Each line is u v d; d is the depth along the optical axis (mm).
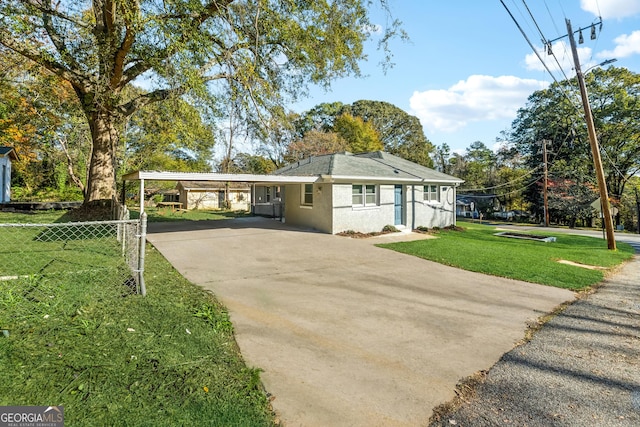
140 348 3285
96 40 10672
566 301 6301
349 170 13539
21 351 3002
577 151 34188
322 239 11461
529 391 3180
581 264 10195
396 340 4191
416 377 3338
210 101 11648
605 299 6523
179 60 9898
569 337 4586
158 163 31672
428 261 9164
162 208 25719
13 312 3770
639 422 2729
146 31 10008
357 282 6793
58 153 26812
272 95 12352
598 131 32188
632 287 7562
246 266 7547
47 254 7043
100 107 11875
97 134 12766
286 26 11750
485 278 7676
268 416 2574
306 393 2941
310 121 41312
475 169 48219
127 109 12836
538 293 6734
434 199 17953
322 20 12703
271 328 4309
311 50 13211
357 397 2934
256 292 5746
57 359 2943
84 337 3387
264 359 3488
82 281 4992
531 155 38844
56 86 17500
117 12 10305
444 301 5883
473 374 3463
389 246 11086
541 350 4129
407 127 46281
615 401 3041
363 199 13883
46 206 18453
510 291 6754
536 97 38500
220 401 2654
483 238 15750
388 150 45406
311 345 3904
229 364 3275
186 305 4648
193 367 3088
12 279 4812
